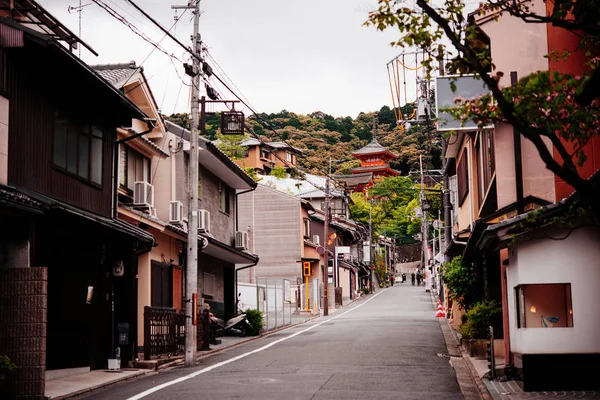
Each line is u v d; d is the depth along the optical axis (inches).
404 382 537.6
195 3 749.9
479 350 696.4
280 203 2028.8
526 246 501.7
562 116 329.4
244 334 1103.0
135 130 874.1
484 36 653.3
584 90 305.7
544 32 633.6
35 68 566.6
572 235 496.4
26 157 551.5
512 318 546.9
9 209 463.5
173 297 941.8
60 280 605.9
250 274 2003.0
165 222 904.9
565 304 508.4
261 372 613.6
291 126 4559.5
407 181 4015.8
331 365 654.5
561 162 592.4
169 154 961.5
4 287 474.6
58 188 598.9
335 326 1250.6
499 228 497.4
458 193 1066.1
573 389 483.5
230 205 1274.6
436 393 483.5
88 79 608.1
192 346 714.2
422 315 1497.3
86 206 650.8
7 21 530.3
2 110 520.7
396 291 2901.1
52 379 576.4
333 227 2431.1
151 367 677.3
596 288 490.6
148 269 840.3
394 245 4109.3
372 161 4254.4
